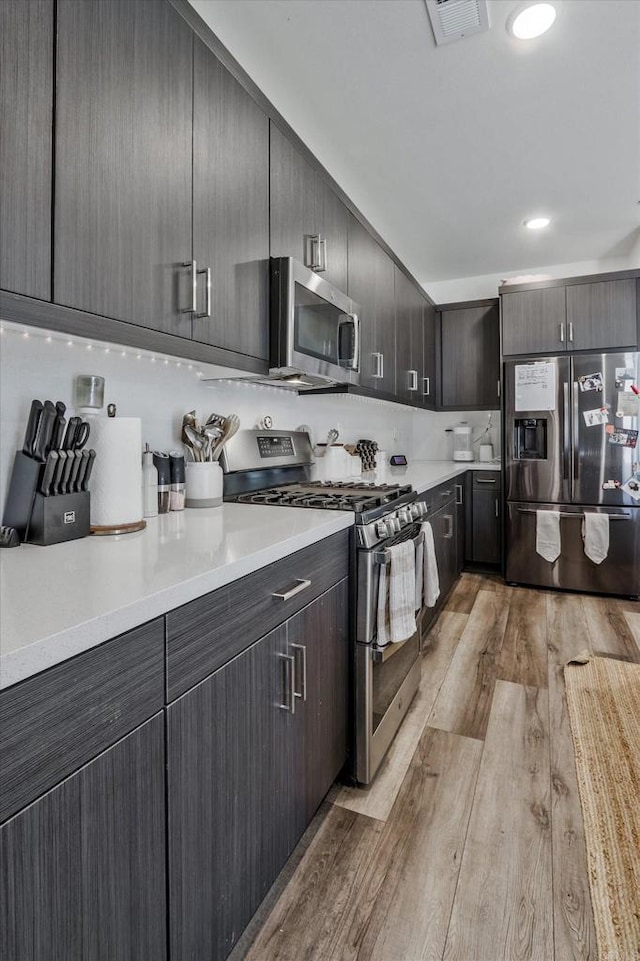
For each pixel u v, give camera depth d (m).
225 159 1.48
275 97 2.02
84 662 0.66
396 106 2.08
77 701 0.65
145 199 1.19
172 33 1.27
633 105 2.09
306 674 1.29
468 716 1.96
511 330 3.73
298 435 2.48
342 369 2.17
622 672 2.27
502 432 3.72
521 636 2.74
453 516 3.53
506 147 2.39
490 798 1.51
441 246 3.61
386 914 1.15
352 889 1.21
